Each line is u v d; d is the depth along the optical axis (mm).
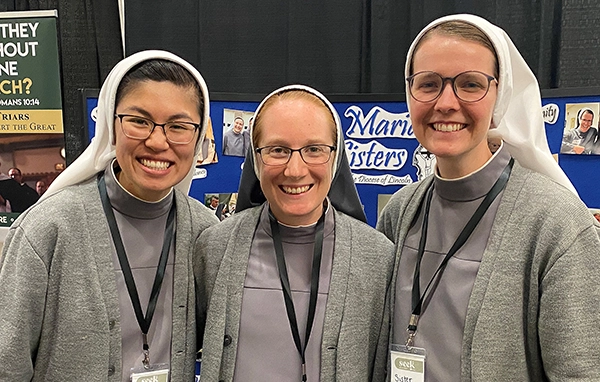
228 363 1222
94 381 1201
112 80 1247
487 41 1131
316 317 1229
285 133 1207
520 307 1104
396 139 2156
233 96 2166
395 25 2381
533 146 1237
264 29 2453
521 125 1255
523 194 1159
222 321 1243
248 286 1268
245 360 1219
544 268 1081
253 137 1295
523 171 1219
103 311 1223
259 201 1476
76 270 1224
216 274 1318
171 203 1400
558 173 1251
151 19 2506
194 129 1268
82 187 1329
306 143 1212
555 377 1059
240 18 2455
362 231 1360
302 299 1250
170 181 1257
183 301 1340
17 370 1168
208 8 2453
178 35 2508
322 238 1297
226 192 2209
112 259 1278
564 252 1053
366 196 2221
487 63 1122
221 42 2473
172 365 1301
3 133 2271
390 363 1271
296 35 2422
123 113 1215
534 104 1256
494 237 1152
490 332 1102
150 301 1305
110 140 1281
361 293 1272
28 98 2238
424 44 1160
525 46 2342
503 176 1214
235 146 2191
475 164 1216
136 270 1304
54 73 2215
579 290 1032
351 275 1269
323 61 2439
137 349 1275
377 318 1327
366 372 1269
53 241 1222
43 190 2295
